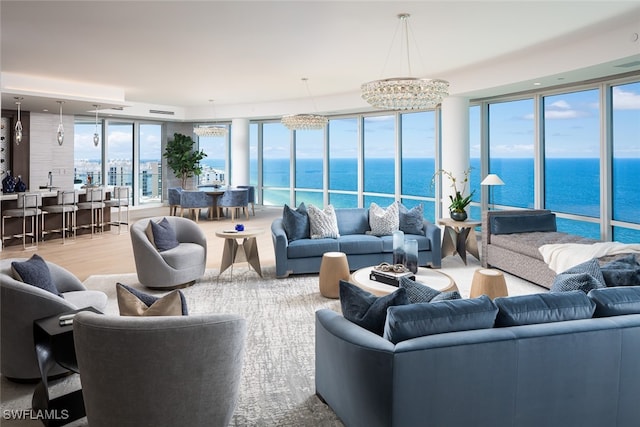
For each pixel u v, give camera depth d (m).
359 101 9.37
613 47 4.85
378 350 2.07
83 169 11.45
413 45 5.50
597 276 3.08
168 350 2.05
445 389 2.10
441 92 4.30
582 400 2.29
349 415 2.33
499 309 2.36
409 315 2.19
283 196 12.68
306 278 5.60
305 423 2.50
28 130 9.70
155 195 12.99
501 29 4.82
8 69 6.92
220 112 11.70
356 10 4.24
